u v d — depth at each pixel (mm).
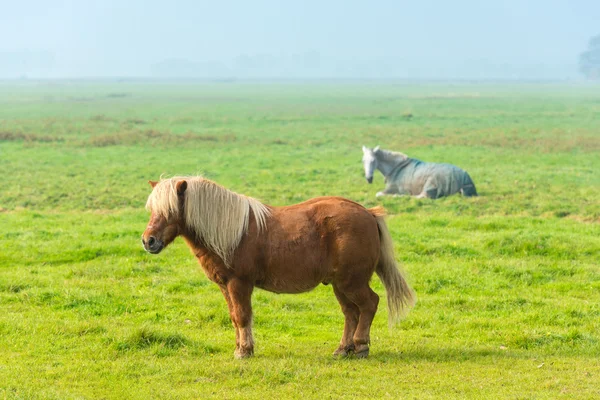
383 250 9422
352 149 40688
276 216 9188
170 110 79625
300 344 10094
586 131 51594
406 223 19375
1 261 15266
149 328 9906
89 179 29391
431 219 19625
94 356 9297
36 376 8461
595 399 7527
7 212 22828
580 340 10102
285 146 42531
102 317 11430
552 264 14891
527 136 47562
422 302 12562
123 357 9297
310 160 35812
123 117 66188
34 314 11430
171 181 9055
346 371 8609
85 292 12672
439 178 23906
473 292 13148
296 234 9008
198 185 8984
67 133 48938
